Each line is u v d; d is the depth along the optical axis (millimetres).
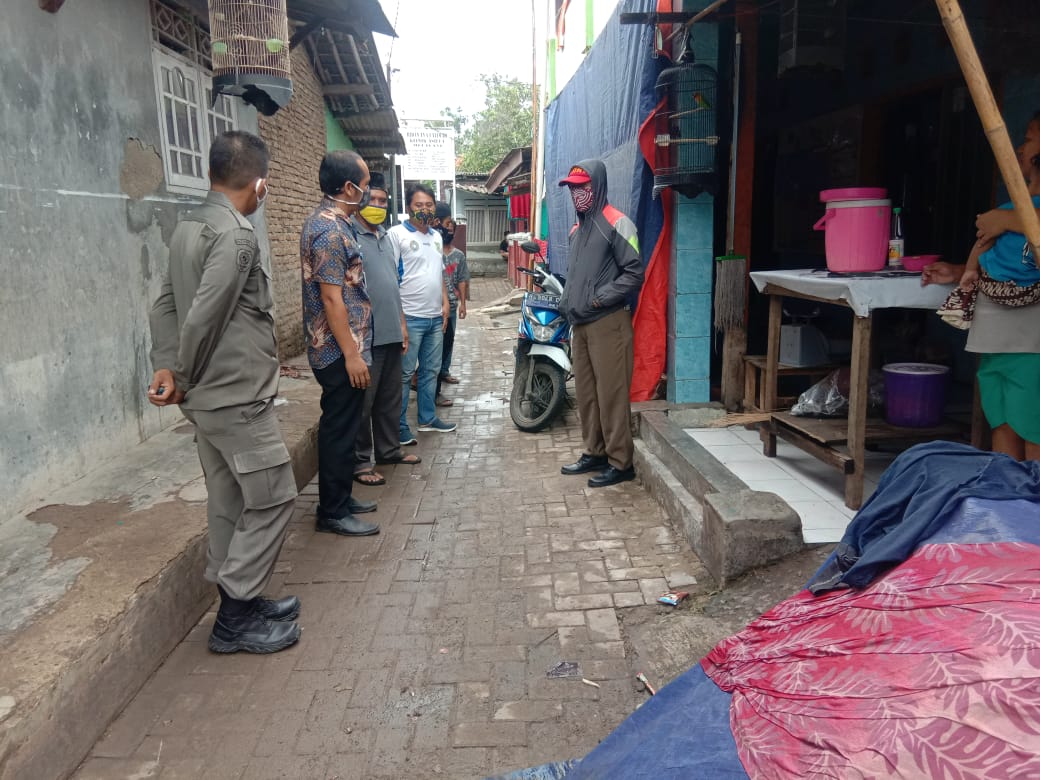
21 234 3678
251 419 2984
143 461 4488
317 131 10164
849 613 1625
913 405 3822
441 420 6594
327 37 8820
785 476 4250
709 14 4840
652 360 5738
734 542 3436
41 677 2375
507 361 10039
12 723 2176
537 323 6316
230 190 2977
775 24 6309
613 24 6555
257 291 2967
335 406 4246
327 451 4277
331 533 4371
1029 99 4512
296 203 8992
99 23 4445
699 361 5566
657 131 5145
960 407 4730
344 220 4098
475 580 3771
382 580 3797
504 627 3328
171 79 5441
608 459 5152
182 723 2723
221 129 6441
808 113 7500
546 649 3148
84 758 2541
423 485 5172
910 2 4660
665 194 5488
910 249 6125
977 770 1173
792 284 4051
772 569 3432
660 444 4980
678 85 4980
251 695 2883
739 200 5230
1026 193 2027
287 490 3148
